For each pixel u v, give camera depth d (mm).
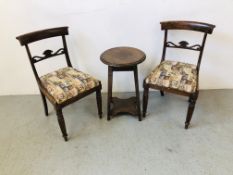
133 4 1874
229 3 1843
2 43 2070
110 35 2033
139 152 1612
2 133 1851
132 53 1773
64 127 1684
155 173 1451
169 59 2170
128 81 2295
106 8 1898
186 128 1812
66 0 1865
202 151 1602
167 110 2051
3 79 2289
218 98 2184
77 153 1628
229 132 1764
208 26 1703
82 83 1686
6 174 1482
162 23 1841
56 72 1848
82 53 2133
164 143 1683
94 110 2102
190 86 1629
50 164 1548
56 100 1570
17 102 2273
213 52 2092
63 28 1816
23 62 2189
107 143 1706
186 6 1880
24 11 1912
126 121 1930
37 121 1981
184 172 1450
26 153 1645
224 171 1446
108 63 1630
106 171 1479
